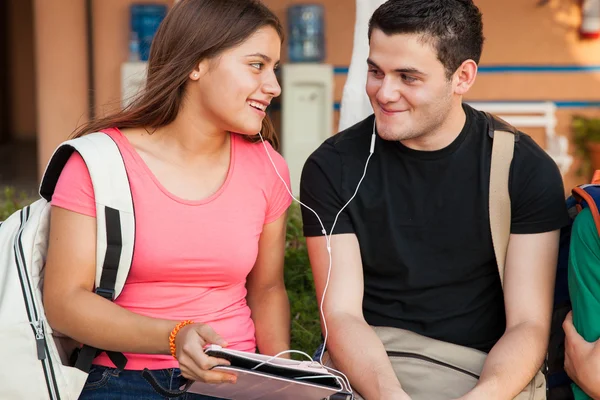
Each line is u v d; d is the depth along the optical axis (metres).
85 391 3.10
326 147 3.49
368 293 3.47
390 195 3.37
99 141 3.08
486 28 8.53
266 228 3.40
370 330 3.28
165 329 2.92
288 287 4.93
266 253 3.45
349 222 3.42
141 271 3.09
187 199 3.15
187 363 2.81
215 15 3.09
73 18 8.23
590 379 3.10
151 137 3.22
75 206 3.01
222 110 3.11
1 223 3.20
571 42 8.55
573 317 3.24
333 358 3.28
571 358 3.19
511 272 3.35
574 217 3.44
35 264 3.07
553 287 3.36
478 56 3.31
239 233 3.20
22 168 11.45
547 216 3.34
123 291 3.13
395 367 3.26
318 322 4.51
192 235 3.12
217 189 3.23
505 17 8.52
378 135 3.40
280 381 2.81
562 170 8.09
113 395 3.09
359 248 3.43
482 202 3.32
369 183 3.39
